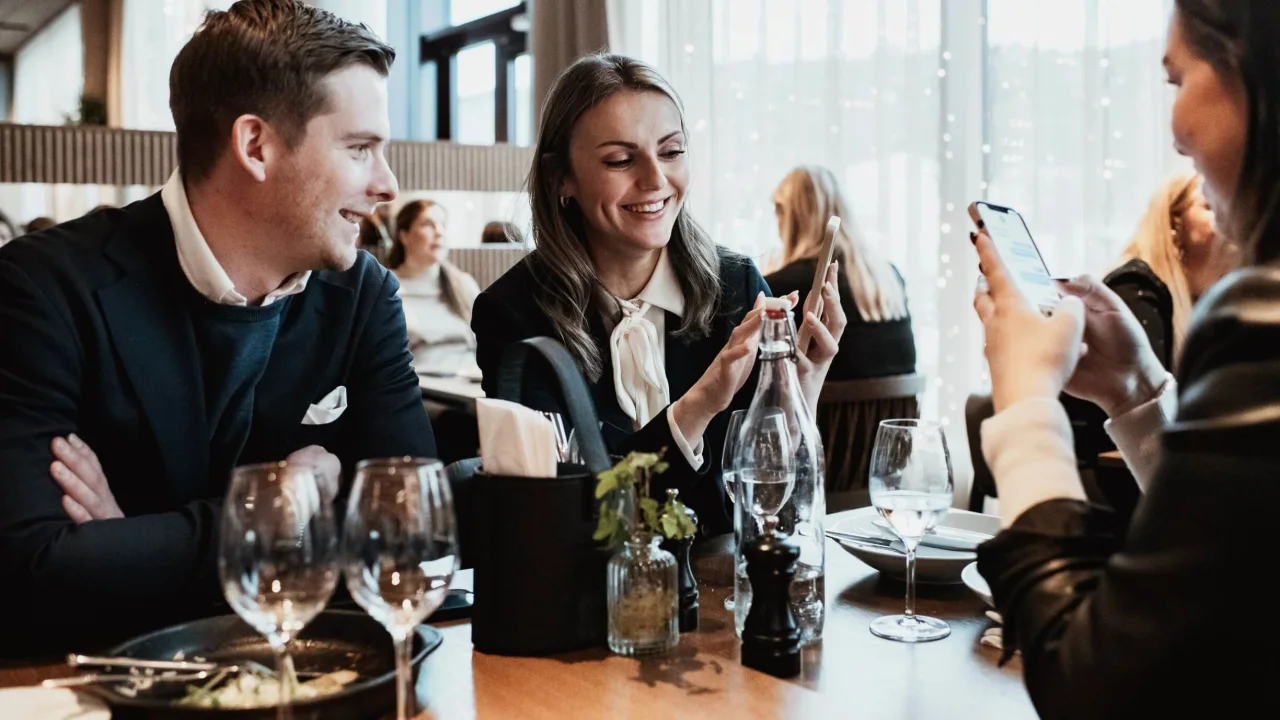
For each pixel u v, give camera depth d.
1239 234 0.82
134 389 1.45
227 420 1.56
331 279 1.67
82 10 4.45
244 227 1.47
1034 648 0.83
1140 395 1.18
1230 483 0.70
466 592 1.35
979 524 1.57
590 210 1.79
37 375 1.37
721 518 1.72
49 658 1.18
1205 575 0.70
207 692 0.98
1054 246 3.48
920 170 3.76
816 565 1.20
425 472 0.90
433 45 5.75
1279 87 0.79
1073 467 0.90
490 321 1.85
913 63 3.74
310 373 1.65
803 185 3.44
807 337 1.55
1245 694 0.70
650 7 4.70
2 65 4.33
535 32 4.92
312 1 5.21
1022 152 3.53
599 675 1.09
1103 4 3.31
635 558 1.14
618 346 1.81
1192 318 0.79
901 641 1.20
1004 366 0.98
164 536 1.26
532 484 1.13
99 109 4.50
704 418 1.49
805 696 1.04
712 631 1.23
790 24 4.21
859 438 2.99
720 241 4.49
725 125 4.45
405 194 4.36
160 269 1.47
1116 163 3.32
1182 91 0.85
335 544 0.93
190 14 4.61
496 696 1.04
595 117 1.75
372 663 1.09
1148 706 0.74
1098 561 0.85
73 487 1.34
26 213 3.89
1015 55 3.52
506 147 4.59
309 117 1.42
